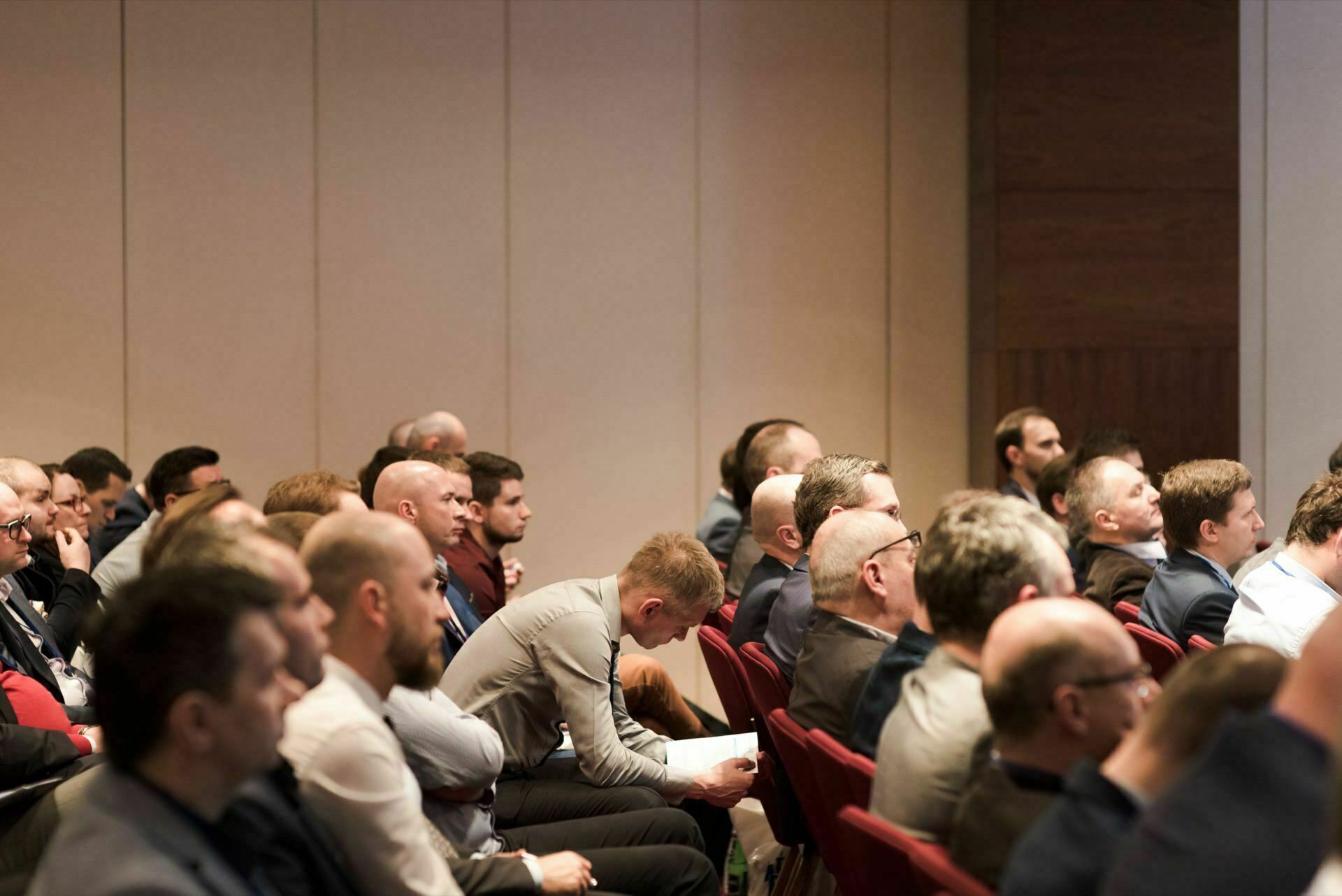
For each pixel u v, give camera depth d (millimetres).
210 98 9172
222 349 9258
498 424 9625
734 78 9797
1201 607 5148
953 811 2938
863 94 9930
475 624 6039
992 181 9445
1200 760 2197
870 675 3725
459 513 5617
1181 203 9445
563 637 4625
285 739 2939
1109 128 9391
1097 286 9445
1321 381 9305
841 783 3432
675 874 4141
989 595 3066
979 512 3188
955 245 10031
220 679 2324
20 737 4078
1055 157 9391
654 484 9820
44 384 9016
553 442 9688
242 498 3920
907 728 3066
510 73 9539
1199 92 9383
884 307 10008
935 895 2697
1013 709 2664
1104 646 2629
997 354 9438
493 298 9578
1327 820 2025
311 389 9391
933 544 3201
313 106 9312
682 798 4785
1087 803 2422
